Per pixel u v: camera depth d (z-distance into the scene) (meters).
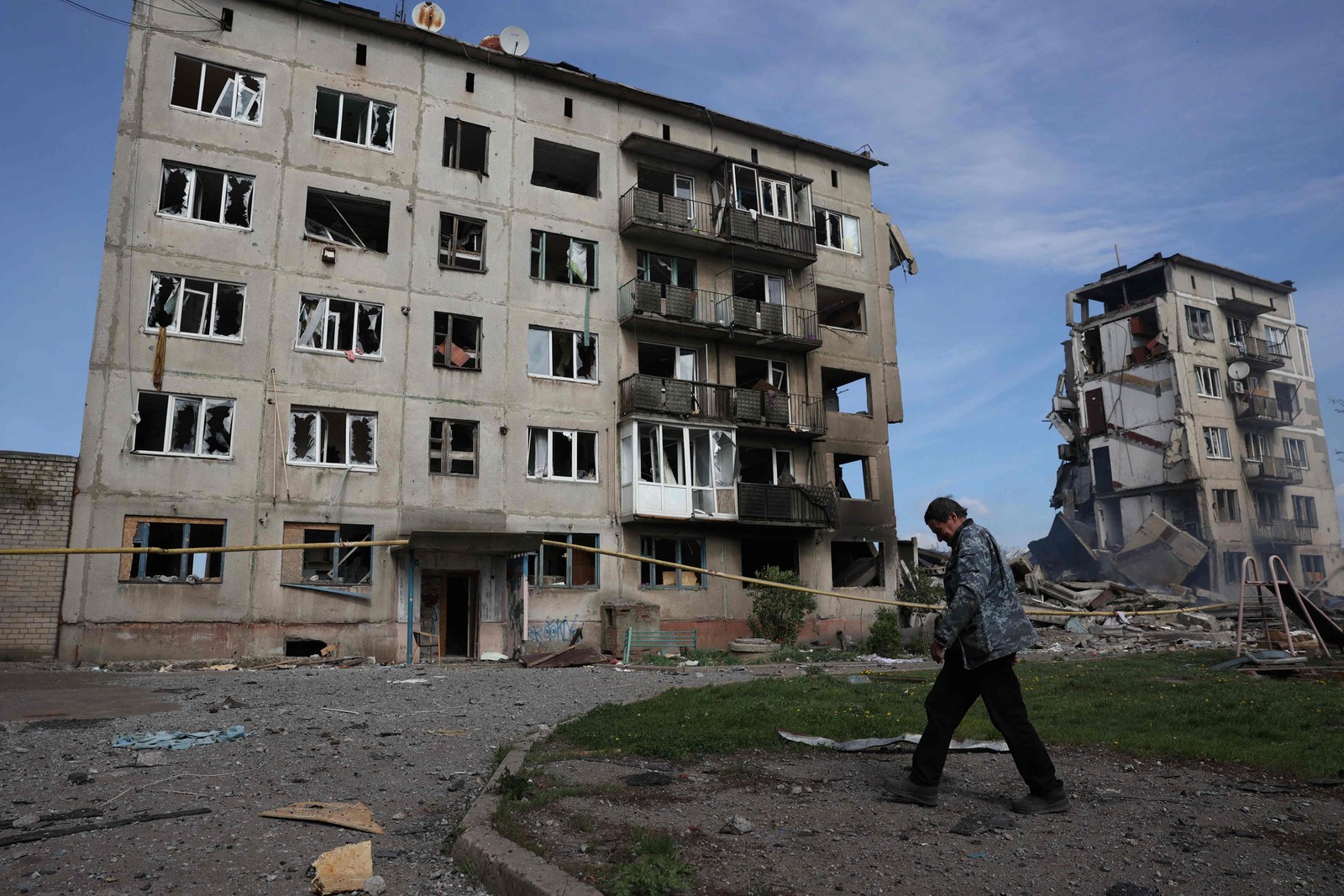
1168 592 37.34
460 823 4.27
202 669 16.91
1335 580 45.19
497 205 24.25
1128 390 44.31
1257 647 17.25
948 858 3.78
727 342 27.45
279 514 19.94
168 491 18.92
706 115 28.11
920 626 26.19
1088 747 6.51
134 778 5.61
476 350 23.44
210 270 20.27
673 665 18.70
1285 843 3.96
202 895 3.51
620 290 25.69
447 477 22.11
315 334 21.33
